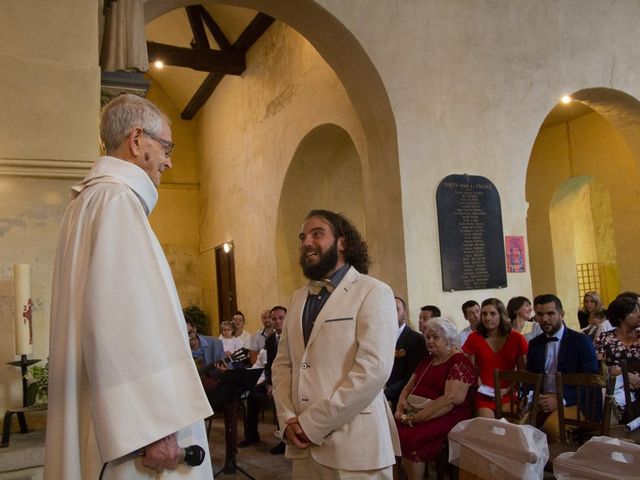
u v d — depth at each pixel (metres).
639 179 8.33
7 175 2.78
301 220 8.78
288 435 2.04
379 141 6.05
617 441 2.16
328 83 7.32
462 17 6.22
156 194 1.50
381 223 6.02
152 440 1.18
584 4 6.94
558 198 9.74
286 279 8.70
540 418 3.75
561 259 9.77
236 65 10.12
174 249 13.29
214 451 5.48
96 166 1.46
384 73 5.73
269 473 4.67
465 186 5.96
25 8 2.94
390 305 2.15
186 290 13.29
